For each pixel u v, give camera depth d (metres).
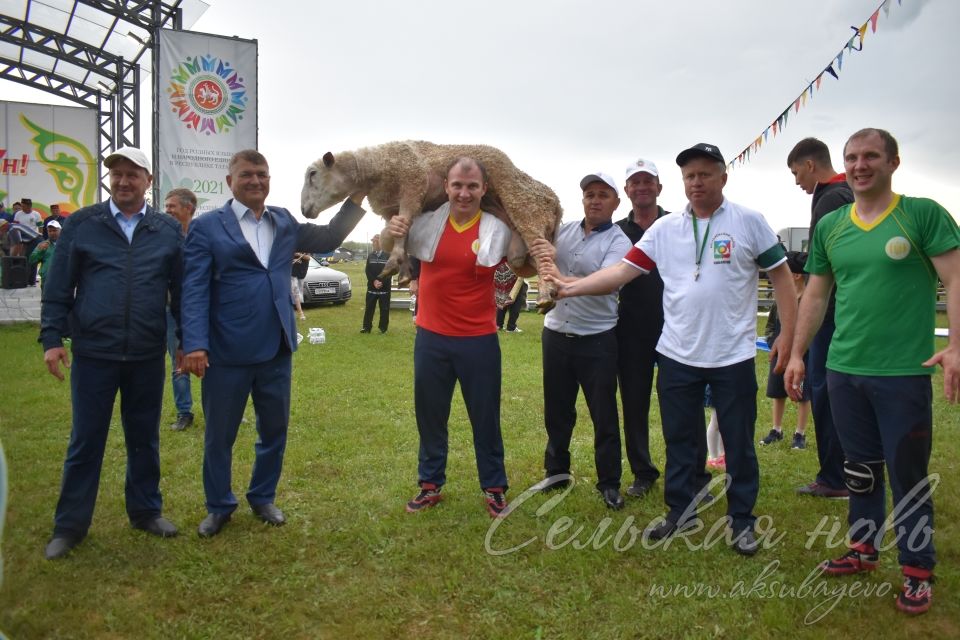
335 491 4.45
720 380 3.61
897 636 2.82
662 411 3.82
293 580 3.28
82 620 2.94
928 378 3.04
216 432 3.76
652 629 2.88
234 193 3.78
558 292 3.62
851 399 3.24
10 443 5.40
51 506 4.14
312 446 5.43
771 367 5.75
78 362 3.51
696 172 3.51
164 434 5.72
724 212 3.60
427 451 4.14
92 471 3.59
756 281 3.66
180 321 3.73
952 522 3.94
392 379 8.38
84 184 23.69
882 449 3.27
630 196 4.45
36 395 6.97
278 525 3.90
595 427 4.31
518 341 12.26
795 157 4.66
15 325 12.79
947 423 6.41
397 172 3.70
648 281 4.27
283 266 3.86
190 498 4.31
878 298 3.06
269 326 3.77
